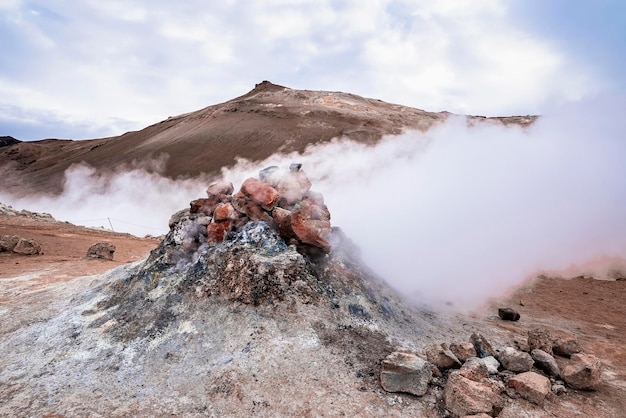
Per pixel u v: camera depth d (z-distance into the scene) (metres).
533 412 4.23
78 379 4.66
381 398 4.32
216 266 6.25
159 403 4.19
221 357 4.87
